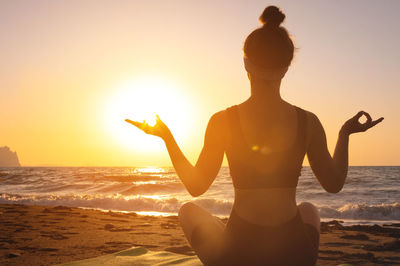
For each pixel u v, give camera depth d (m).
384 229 7.72
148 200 15.08
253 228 1.70
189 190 1.80
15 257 4.22
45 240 5.43
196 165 1.79
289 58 1.73
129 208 14.62
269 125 1.73
